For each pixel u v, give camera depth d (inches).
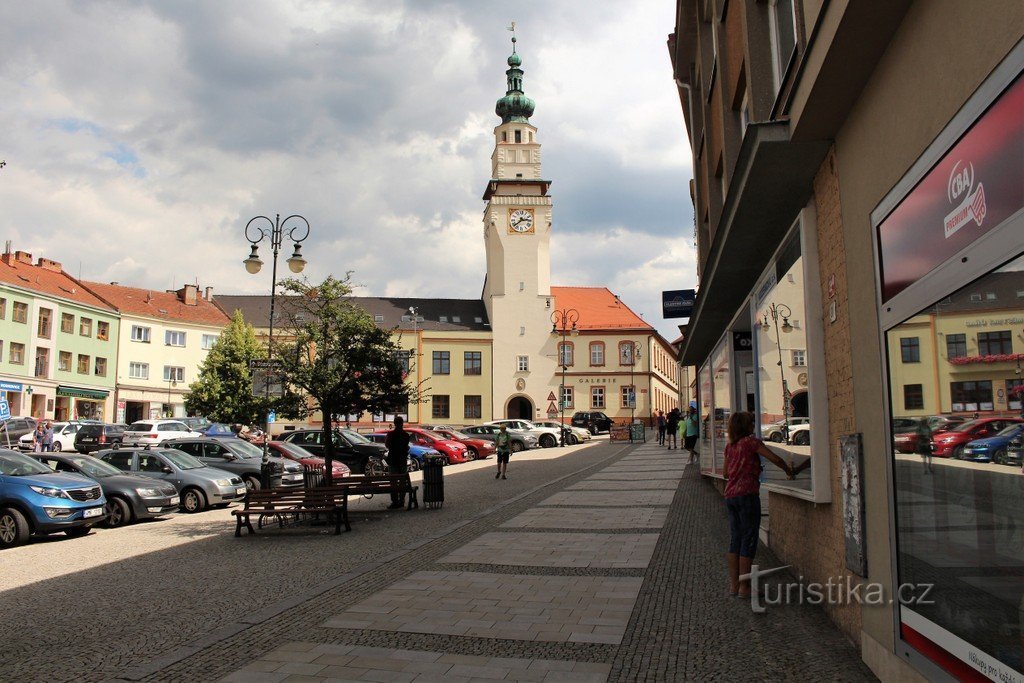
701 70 637.9
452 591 329.1
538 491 770.8
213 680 220.4
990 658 146.7
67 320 2242.9
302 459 894.4
